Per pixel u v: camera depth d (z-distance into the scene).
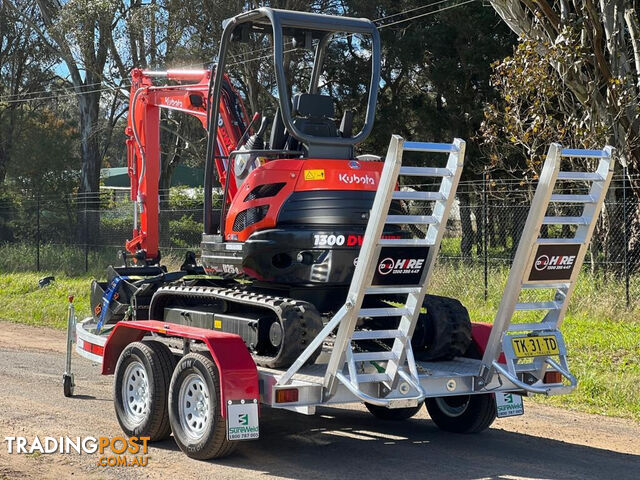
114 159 75.06
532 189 20.00
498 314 7.55
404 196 6.66
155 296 9.09
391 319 8.38
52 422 8.91
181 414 7.68
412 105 33.16
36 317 19.56
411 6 32.28
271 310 7.92
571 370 11.69
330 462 7.52
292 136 8.27
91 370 12.41
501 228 24.33
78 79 40.22
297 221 8.10
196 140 38.31
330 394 7.04
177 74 11.57
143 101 11.81
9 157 41.47
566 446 8.27
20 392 10.58
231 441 7.29
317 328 7.52
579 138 17.52
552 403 10.33
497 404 8.09
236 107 10.12
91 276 28.48
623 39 18.75
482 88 30.91
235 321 8.07
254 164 8.82
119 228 34.62
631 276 17.20
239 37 9.05
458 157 6.77
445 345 8.23
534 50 17.27
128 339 8.79
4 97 44.31
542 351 7.70
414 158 32.59
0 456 7.56
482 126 18.86
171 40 34.59
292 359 7.44
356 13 32.91
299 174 8.16
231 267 8.67
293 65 32.34
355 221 8.22
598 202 7.42
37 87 47.03
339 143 8.35
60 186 39.34
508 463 7.55
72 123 44.56
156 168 11.90
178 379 7.66
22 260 31.91
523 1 18.17
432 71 31.70
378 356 7.02
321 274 8.06
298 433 8.73
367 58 33.28
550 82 17.36
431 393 7.44
